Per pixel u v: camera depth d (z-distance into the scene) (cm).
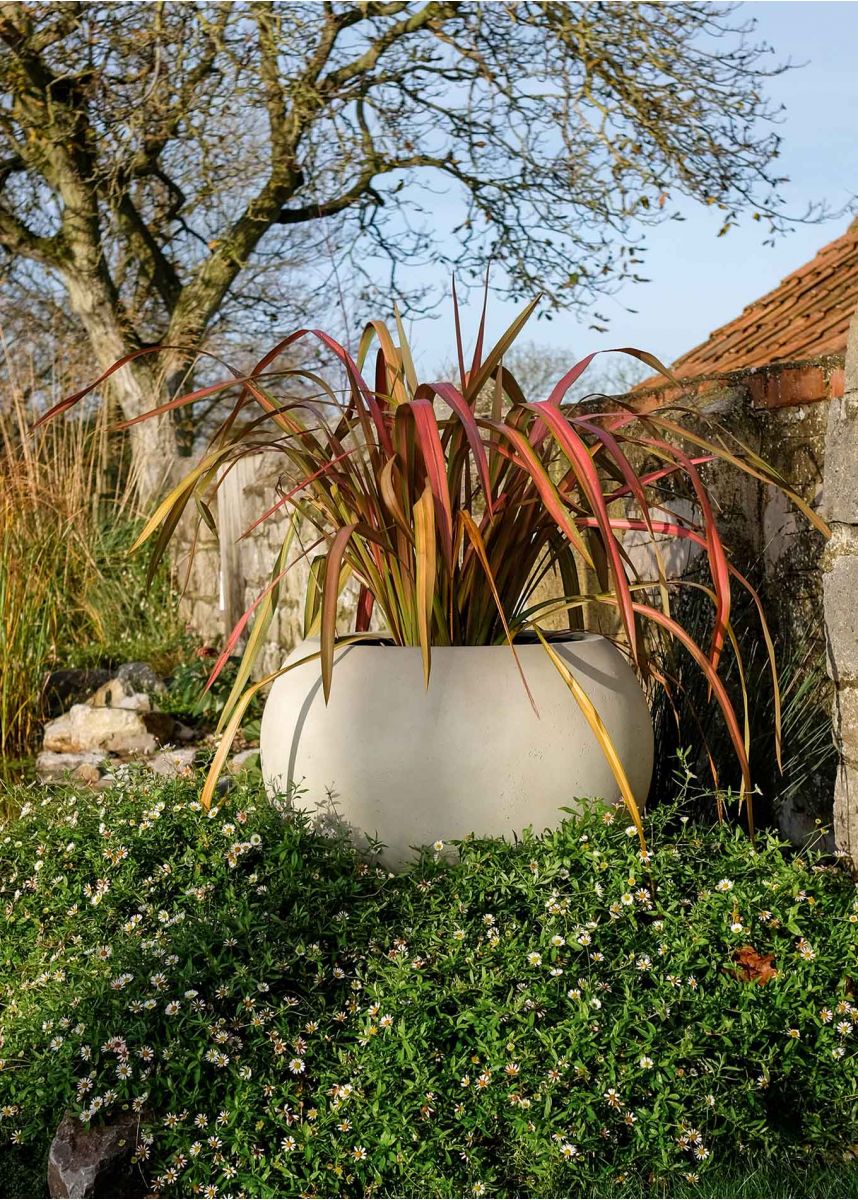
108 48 902
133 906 262
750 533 333
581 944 214
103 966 234
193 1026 206
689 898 238
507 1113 196
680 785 311
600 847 240
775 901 229
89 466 730
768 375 329
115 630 723
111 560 779
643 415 258
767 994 212
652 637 358
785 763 292
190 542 796
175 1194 191
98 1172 191
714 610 319
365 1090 200
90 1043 208
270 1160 193
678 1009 209
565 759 254
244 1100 197
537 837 254
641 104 874
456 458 265
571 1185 189
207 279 1112
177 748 521
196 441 1330
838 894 245
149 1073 203
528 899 232
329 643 231
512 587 278
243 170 973
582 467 230
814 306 583
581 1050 198
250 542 686
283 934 228
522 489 267
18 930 269
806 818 303
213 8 870
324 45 929
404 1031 200
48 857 283
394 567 272
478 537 239
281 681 278
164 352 1097
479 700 252
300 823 262
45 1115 213
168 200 1146
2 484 566
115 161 940
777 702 252
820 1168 194
